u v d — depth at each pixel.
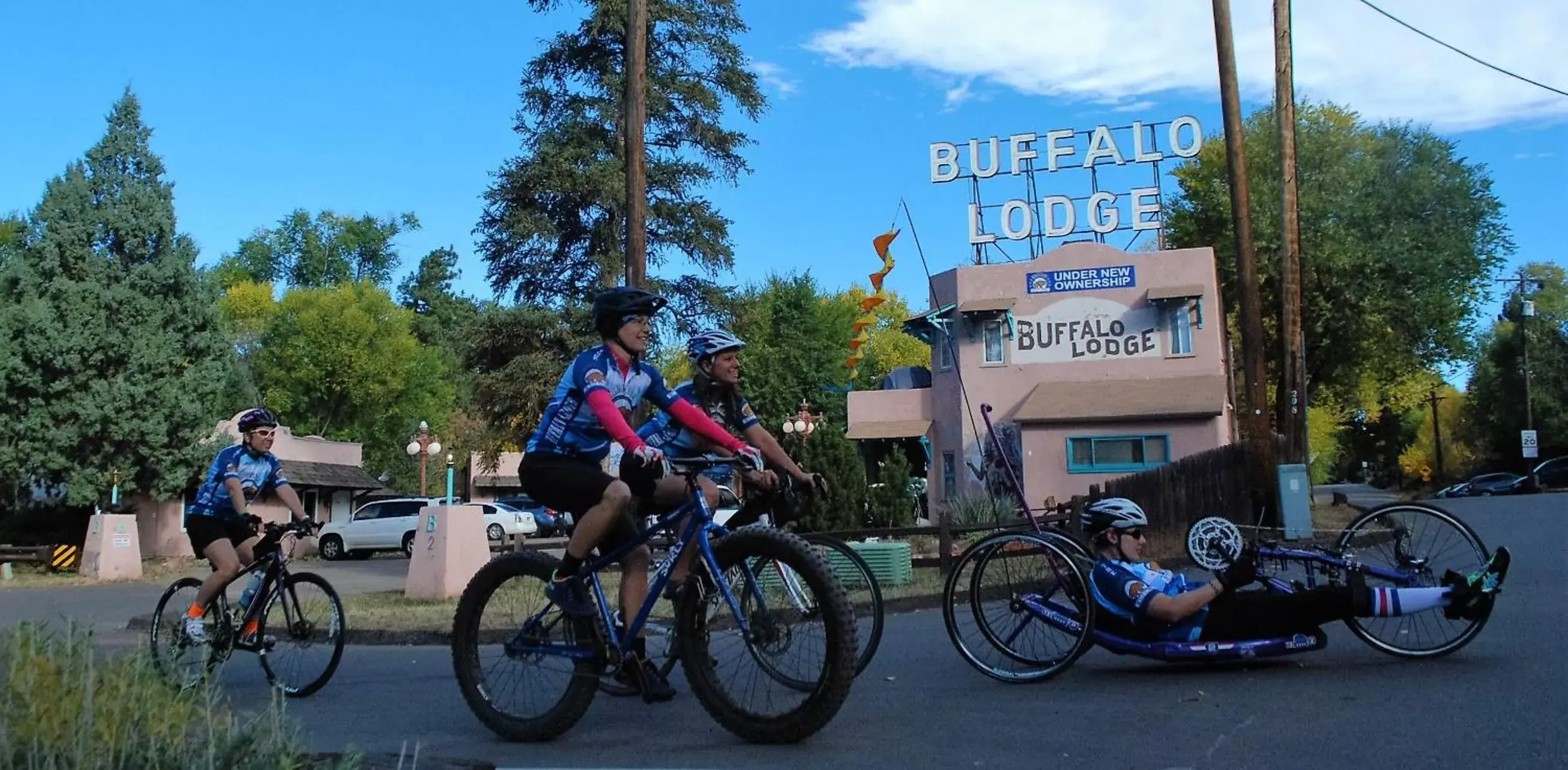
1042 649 7.04
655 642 6.08
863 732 5.55
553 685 5.78
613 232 34.56
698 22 33.56
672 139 34.53
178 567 28.05
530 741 5.73
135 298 28.75
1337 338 41.22
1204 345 33.84
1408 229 40.53
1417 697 5.70
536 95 34.34
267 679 7.79
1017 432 34.16
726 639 5.45
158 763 3.86
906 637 9.14
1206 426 32.25
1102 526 6.93
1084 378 34.53
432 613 12.57
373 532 36.53
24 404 27.59
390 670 8.88
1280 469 17.23
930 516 36.38
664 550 6.21
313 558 37.47
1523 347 52.69
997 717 5.79
